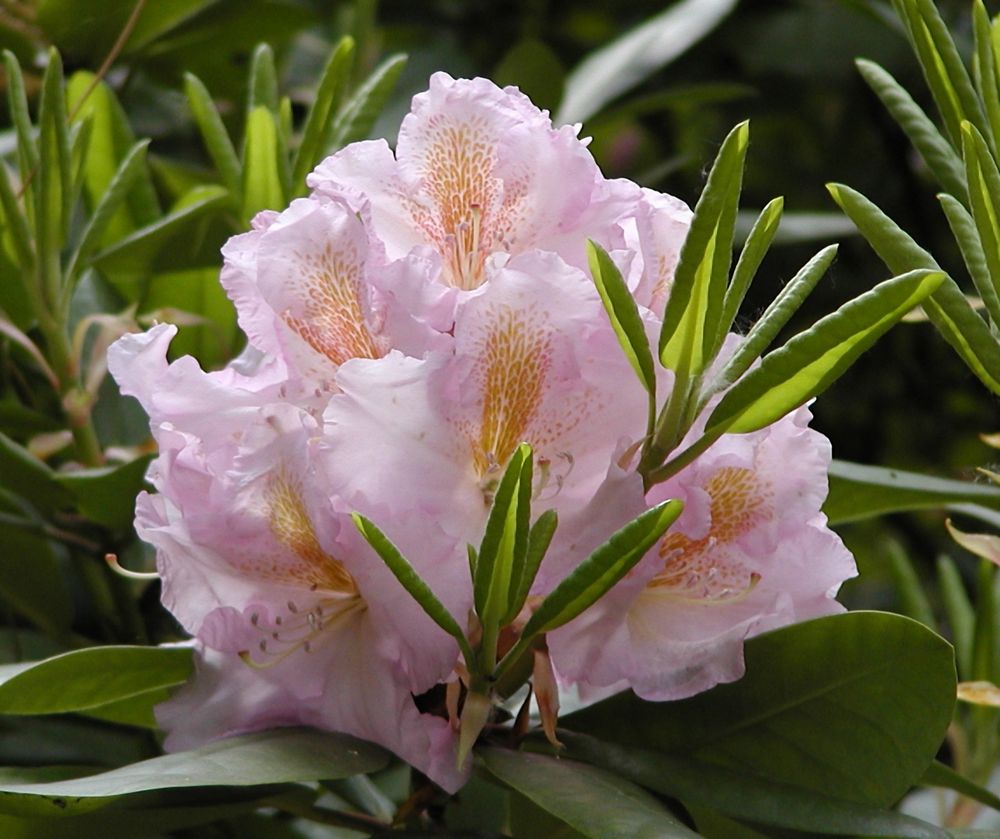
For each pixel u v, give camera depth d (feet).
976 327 2.70
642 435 2.68
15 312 3.32
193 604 2.74
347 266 2.70
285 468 2.67
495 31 4.92
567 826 2.93
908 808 3.21
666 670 2.70
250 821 3.14
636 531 2.59
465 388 2.66
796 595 2.75
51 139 3.13
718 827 2.84
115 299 3.39
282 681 2.72
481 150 2.76
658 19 4.28
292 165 3.29
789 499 2.74
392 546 2.60
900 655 2.68
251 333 2.74
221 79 3.87
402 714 2.69
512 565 2.62
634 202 2.73
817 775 2.72
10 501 3.18
